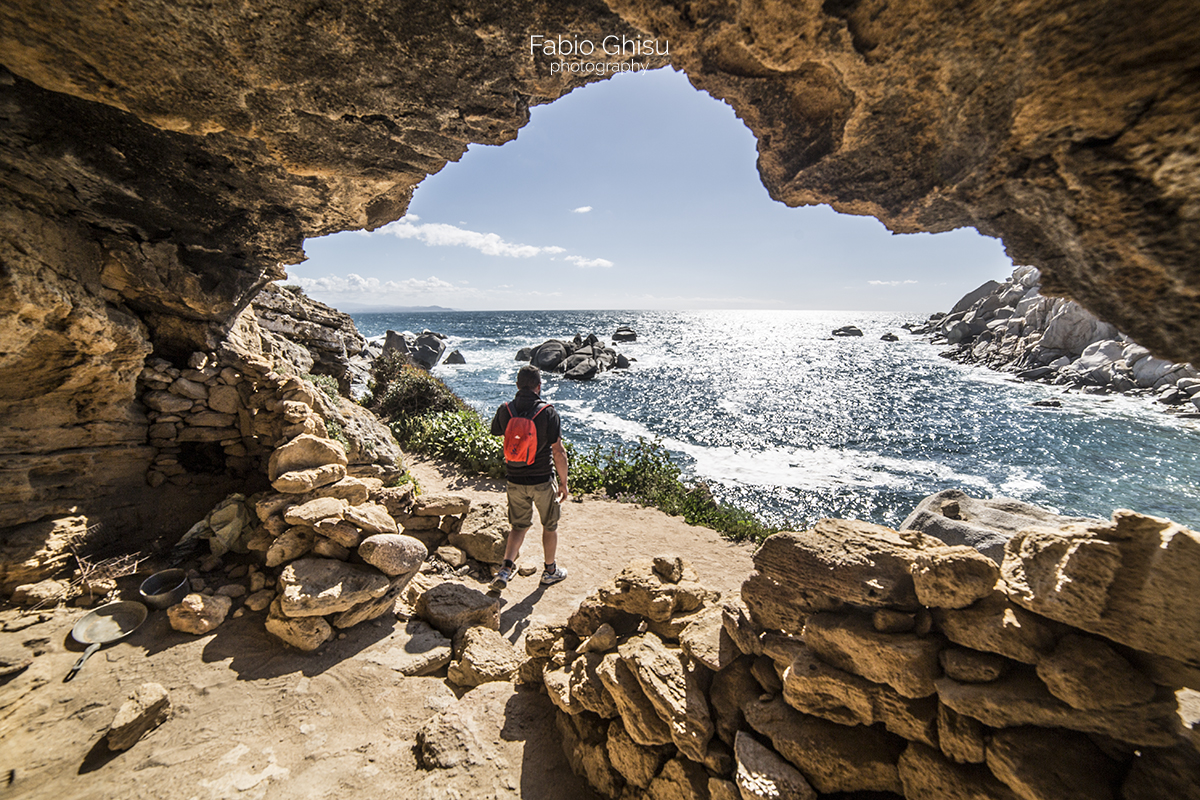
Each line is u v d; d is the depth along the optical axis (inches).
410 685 124.0
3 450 155.1
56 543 156.7
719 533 274.1
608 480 340.2
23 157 123.7
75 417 172.2
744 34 72.3
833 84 80.2
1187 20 43.3
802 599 79.2
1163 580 49.4
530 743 105.9
